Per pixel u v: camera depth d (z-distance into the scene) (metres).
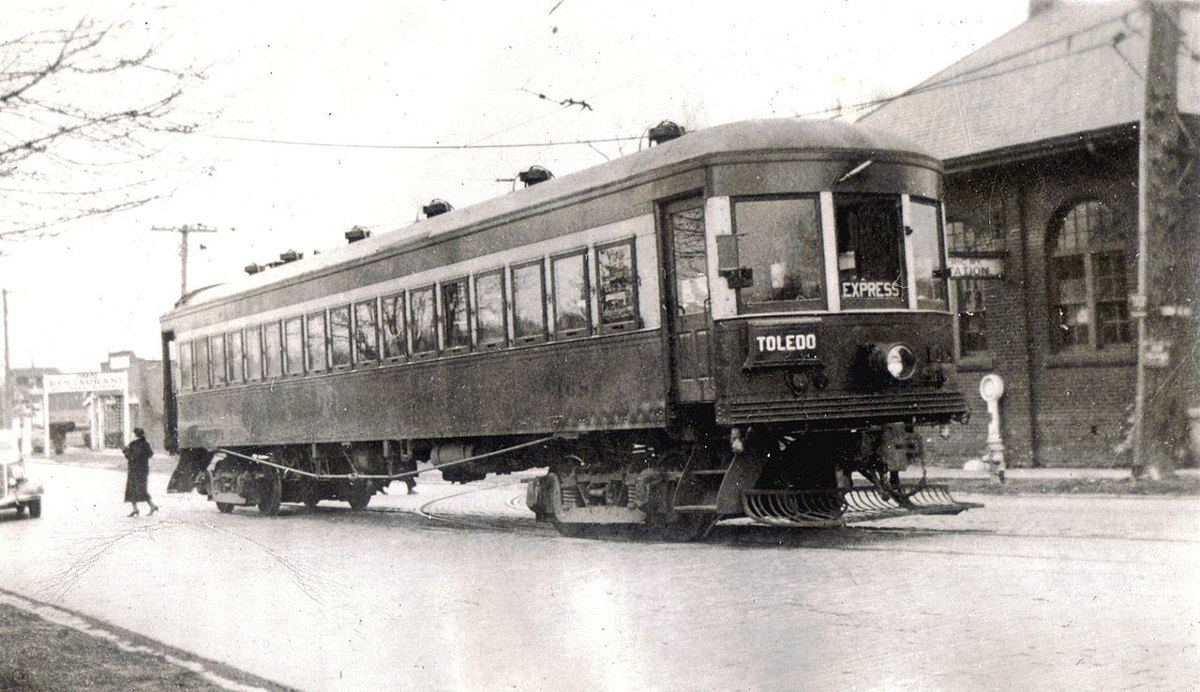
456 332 15.49
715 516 12.38
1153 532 11.26
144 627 9.36
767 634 7.45
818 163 11.48
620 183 12.59
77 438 77.56
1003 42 21.31
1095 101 19.64
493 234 14.74
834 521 10.98
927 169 12.05
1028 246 20.72
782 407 11.18
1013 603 7.87
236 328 21.61
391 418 16.98
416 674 7.07
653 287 12.16
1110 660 6.27
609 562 11.21
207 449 23.05
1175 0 16.97
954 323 12.16
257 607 10.08
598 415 12.97
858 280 11.54
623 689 6.36
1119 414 19.52
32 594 11.84
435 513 19.17
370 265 17.47
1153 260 17.12
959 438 21.80
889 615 7.74
